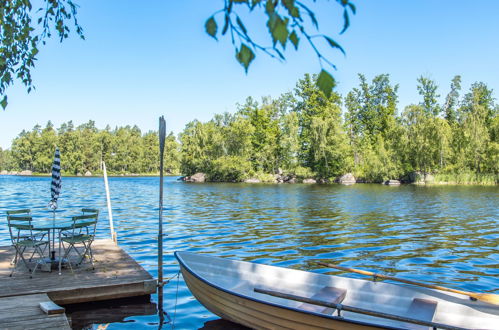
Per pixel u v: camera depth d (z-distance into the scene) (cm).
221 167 6606
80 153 10662
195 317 652
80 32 627
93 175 10931
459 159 5259
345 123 7356
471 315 543
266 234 1455
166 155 11600
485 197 3167
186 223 1748
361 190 4212
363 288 614
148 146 12156
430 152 5253
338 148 6162
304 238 1374
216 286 595
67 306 680
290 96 7838
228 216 2006
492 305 530
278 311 533
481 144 5166
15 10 542
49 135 11338
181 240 1330
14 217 754
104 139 11238
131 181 7162
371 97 7662
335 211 2244
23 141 11550
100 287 672
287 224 1719
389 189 4334
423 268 964
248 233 1477
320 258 1070
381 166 5522
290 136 6600
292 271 663
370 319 557
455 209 2331
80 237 782
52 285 673
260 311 553
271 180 6606
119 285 683
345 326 485
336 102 7425
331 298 580
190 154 7450
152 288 704
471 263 1014
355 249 1187
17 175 11394
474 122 5228
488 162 5084
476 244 1266
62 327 500
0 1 519
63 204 2603
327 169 6250
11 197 3184
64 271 764
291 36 161
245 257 1078
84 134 11350
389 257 1081
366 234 1458
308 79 7344
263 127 7600
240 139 6844
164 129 757
